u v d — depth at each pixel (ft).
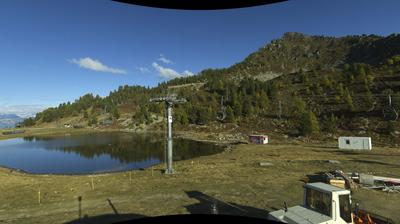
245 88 587.27
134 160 221.46
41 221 68.95
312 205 41.91
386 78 428.15
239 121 418.51
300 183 102.01
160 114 597.93
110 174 139.44
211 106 520.01
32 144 367.66
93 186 106.52
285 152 203.51
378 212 69.67
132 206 78.48
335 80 506.07
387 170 128.26
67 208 79.30
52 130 631.97
